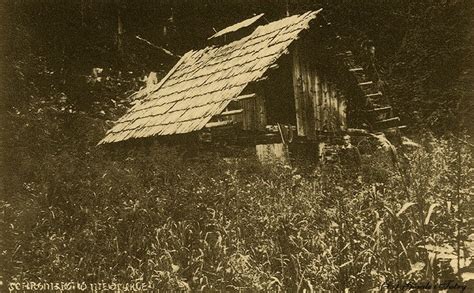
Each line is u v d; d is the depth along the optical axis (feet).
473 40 74.90
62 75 69.46
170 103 51.34
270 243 21.44
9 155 39.78
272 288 19.62
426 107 72.90
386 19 79.00
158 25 84.33
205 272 21.49
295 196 25.18
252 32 53.83
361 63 71.92
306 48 45.83
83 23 74.33
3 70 57.93
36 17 68.85
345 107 47.14
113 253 22.88
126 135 51.55
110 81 73.36
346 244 19.22
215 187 27.45
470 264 17.25
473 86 71.72
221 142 42.16
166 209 25.17
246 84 41.65
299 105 44.60
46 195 26.20
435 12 75.97
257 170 32.89
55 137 52.60
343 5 78.84
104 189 26.32
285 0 83.10
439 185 22.86
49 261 21.79
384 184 25.48
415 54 75.31
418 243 17.95
